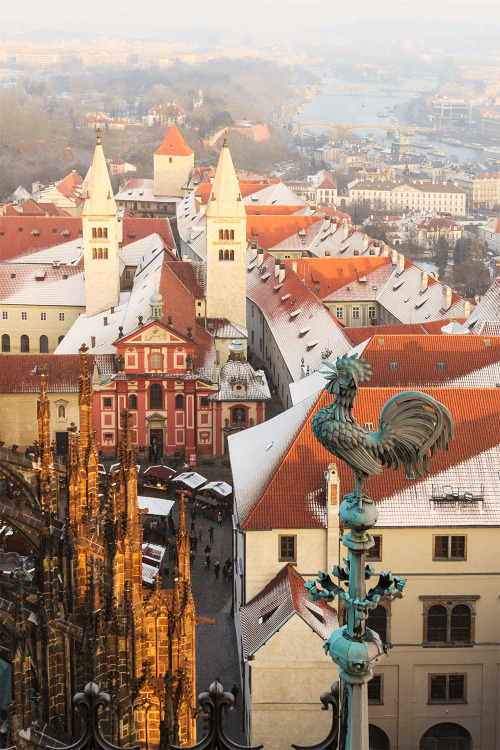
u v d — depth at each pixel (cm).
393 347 16338
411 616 11512
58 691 7400
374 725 11675
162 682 7738
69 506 8025
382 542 11406
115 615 7244
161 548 14788
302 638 10338
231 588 15138
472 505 11525
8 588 7844
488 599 11519
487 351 16350
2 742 5319
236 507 12506
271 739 10475
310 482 11744
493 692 11631
